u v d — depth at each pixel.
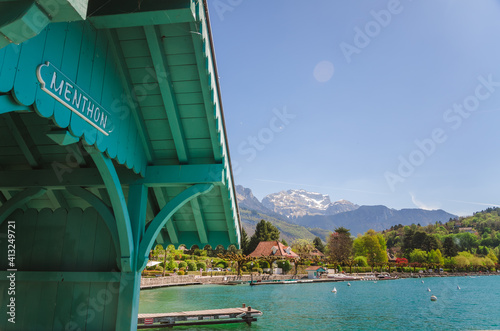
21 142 5.75
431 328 18.70
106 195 6.45
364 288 48.94
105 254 5.77
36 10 2.14
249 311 15.97
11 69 2.95
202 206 6.95
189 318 14.45
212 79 5.24
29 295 5.72
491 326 19.47
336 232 105.50
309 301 30.25
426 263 108.75
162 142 5.95
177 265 58.41
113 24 4.27
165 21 4.23
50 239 5.96
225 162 6.09
